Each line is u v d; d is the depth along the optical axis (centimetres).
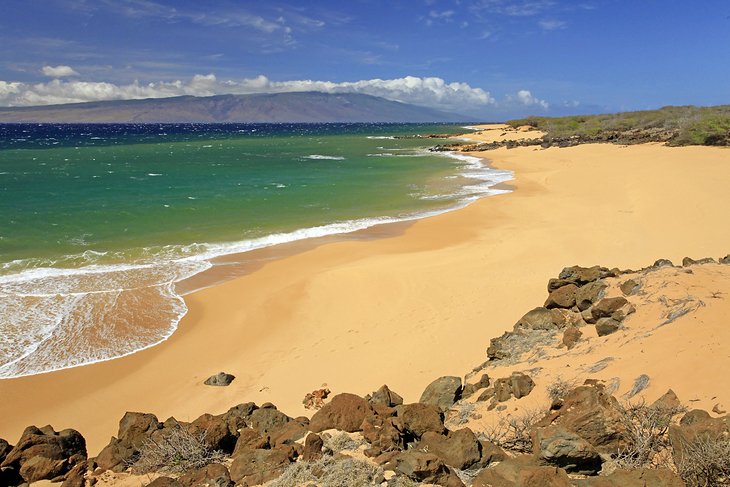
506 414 807
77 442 820
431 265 1895
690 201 2605
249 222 2775
